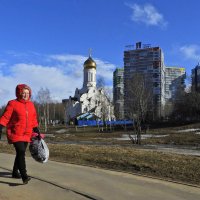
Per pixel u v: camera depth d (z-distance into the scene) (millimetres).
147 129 57281
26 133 8727
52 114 135000
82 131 72688
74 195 8086
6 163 12648
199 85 109312
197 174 10898
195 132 50844
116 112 97062
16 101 8656
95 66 124875
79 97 124625
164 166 12117
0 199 7621
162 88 123375
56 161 13586
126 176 10523
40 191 8367
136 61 122688
